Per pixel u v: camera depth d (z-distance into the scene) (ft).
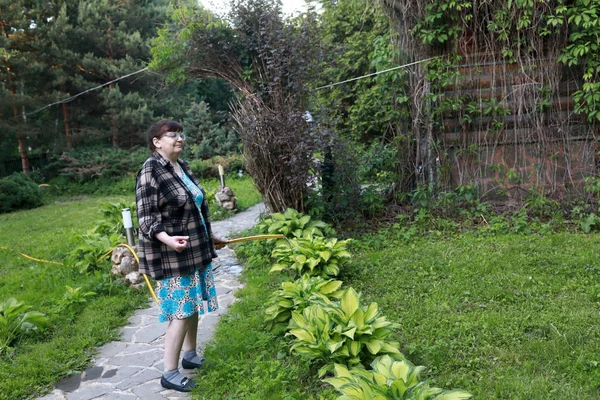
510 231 18.76
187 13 21.11
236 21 19.99
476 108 21.29
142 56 63.00
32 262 22.53
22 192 45.03
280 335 11.95
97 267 19.38
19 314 13.52
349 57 36.81
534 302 12.35
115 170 56.24
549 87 20.48
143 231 9.36
